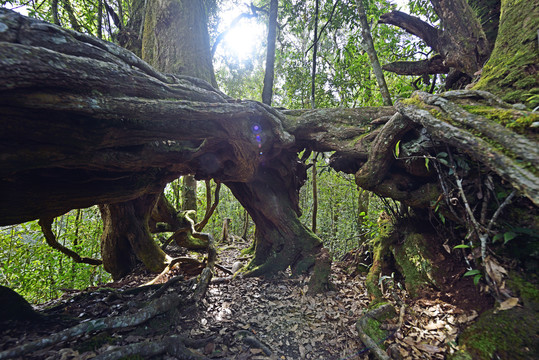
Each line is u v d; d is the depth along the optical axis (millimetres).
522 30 3508
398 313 3719
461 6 4445
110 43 2646
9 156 2516
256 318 4121
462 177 3414
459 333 2992
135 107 2740
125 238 7555
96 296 4672
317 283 5258
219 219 17000
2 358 2455
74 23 7660
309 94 9117
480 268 3311
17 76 1966
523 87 3188
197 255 9258
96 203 4305
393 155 4113
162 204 9445
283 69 9844
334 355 3229
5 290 3400
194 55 5238
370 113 4879
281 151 5688
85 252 9445
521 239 3080
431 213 4219
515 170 2066
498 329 2613
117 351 2664
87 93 2445
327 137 4949
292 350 3367
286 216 6301
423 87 6773
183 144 4270
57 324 3443
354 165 5059
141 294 4773
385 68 5945
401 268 4715
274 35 6453
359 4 5352
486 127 2438
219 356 3104
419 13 7066
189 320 3951
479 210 3453
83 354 2719
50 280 8656
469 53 4492
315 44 7410
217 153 5152
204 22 5625
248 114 4148
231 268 7219
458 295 3570
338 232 13031
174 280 5008
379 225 6234
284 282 5613
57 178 3473
